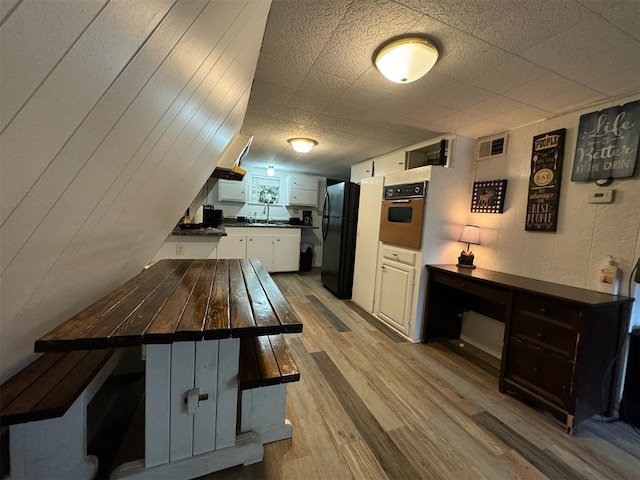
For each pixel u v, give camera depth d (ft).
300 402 5.71
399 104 7.06
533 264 7.42
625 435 5.23
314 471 4.15
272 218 20.07
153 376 3.67
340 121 8.59
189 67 2.50
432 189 8.64
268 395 4.56
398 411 5.56
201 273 6.07
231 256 16.58
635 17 3.74
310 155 13.98
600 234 6.14
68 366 3.59
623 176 5.74
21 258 1.89
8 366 3.04
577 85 5.57
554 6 3.66
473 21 4.05
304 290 14.44
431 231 8.77
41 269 2.27
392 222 9.91
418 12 3.94
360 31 4.43
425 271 8.81
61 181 1.78
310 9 3.97
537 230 7.32
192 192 6.89
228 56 3.18
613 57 4.64
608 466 4.49
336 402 5.75
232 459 4.10
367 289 11.46
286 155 14.37
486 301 8.49
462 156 9.04
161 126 2.75
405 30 4.36
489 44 4.53
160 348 3.66
